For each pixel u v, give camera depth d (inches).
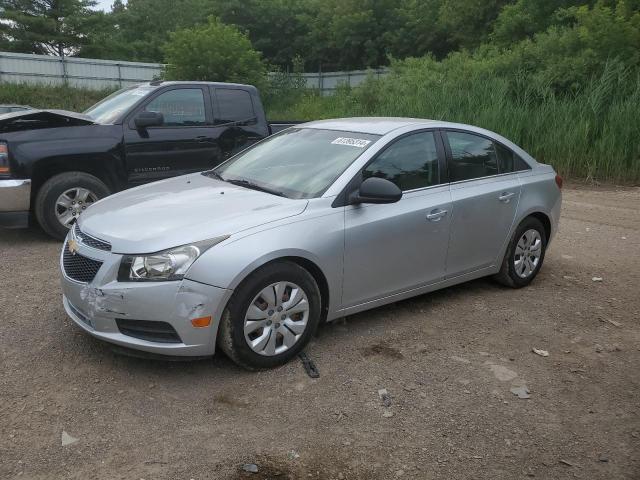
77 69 1322.6
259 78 1272.1
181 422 128.7
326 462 117.6
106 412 131.3
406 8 1475.1
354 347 166.9
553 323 191.8
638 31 631.2
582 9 687.1
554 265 257.8
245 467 114.9
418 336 176.2
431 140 192.2
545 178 224.5
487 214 200.5
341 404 137.9
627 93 526.6
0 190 247.9
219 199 165.2
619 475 117.6
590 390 150.3
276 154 194.5
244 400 137.9
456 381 150.8
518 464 119.6
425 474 115.3
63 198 262.5
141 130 282.7
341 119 211.6
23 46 1512.1
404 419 133.2
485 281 231.3
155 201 166.9
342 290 164.7
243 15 1694.1
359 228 164.4
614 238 312.2
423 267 184.7
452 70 788.0
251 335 148.3
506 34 954.1
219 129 308.7
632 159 496.4
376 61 1503.4
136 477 111.0
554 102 530.3
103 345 161.9
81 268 148.3
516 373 156.9
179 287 136.7
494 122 525.3
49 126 271.3
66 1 1556.3
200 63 1213.1
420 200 181.6
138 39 1937.7
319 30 1601.9
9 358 153.3
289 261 152.7
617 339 182.1
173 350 139.0
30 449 117.6
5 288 203.6
